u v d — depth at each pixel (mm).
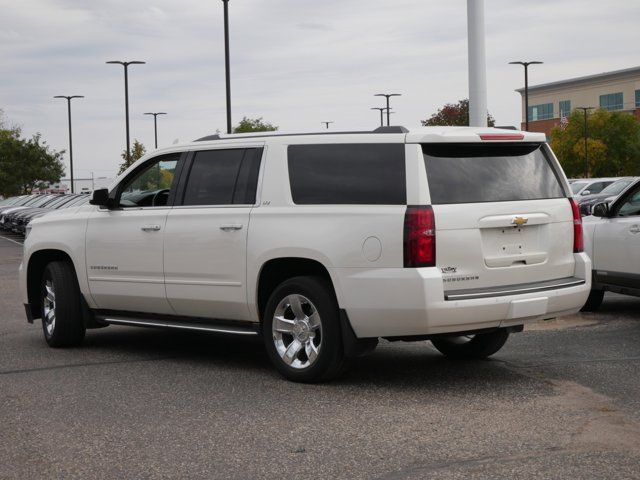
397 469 4938
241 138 7867
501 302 6766
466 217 6754
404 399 6617
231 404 6547
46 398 6836
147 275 8320
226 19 31344
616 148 86500
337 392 6895
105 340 9742
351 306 6836
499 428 5746
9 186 73625
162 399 6742
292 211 7238
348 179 7023
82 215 8992
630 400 6453
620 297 12781
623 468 4867
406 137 6797
